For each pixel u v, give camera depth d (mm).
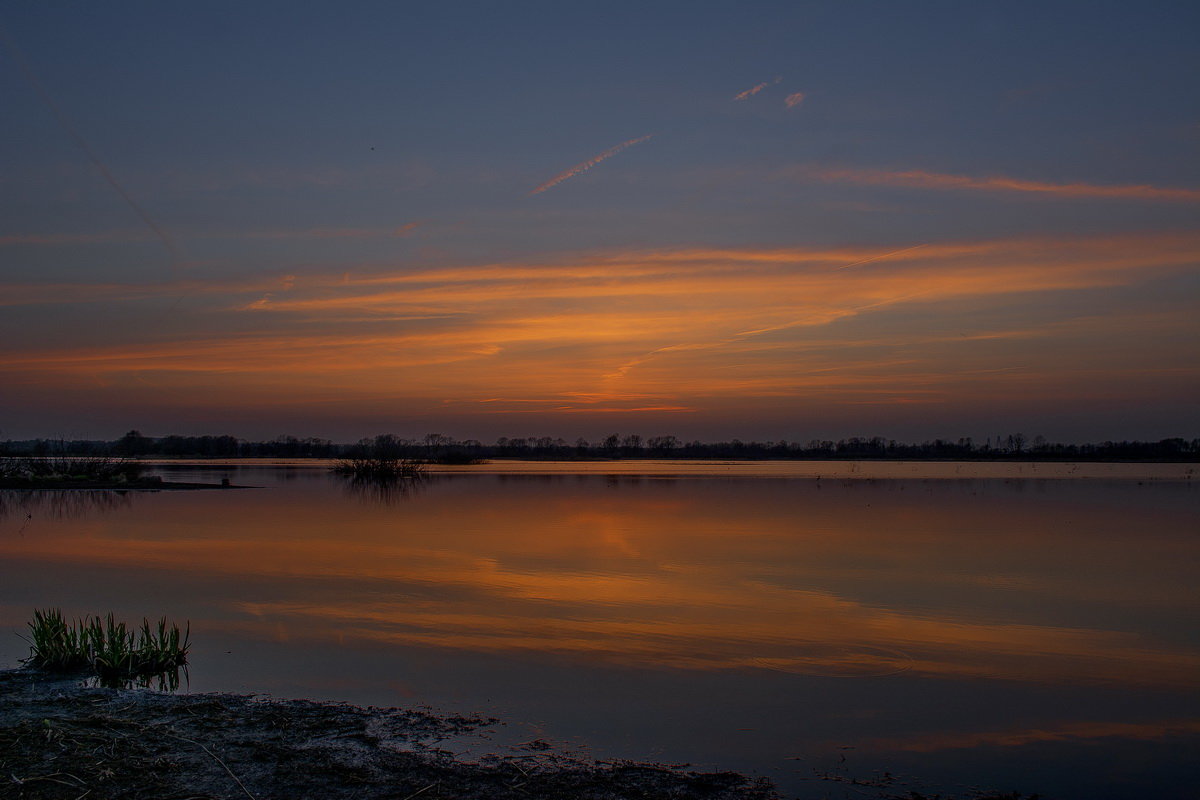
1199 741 7934
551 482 53594
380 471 54031
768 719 8336
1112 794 6754
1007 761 7387
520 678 9586
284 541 22078
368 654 10594
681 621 12633
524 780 6672
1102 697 9195
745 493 42406
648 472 72938
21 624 12211
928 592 15062
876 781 6902
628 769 7000
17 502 34812
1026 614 13281
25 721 7645
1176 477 64375
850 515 29906
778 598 14438
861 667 10250
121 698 8516
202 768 6691
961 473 72812
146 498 37219
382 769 6797
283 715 8102
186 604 13688
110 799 6070
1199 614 13344
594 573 16938
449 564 18062
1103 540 22750
